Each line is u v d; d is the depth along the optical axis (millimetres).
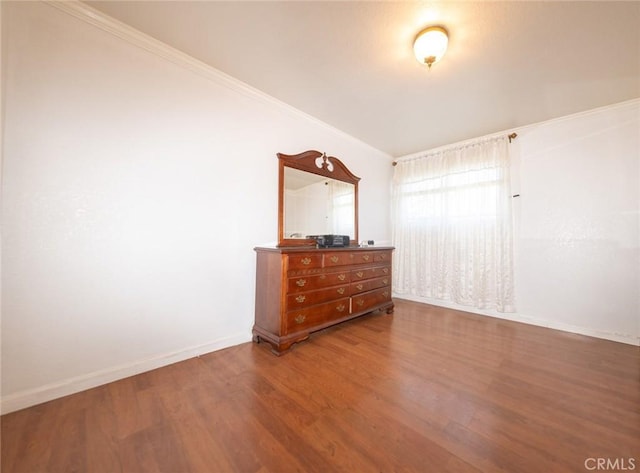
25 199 1312
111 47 1564
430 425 1215
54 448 1062
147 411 1296
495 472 967
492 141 3035
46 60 1368
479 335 2379
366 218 3564
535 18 1462
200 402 1371
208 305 1987
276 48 1758
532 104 2406
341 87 2199
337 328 2541
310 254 2150
